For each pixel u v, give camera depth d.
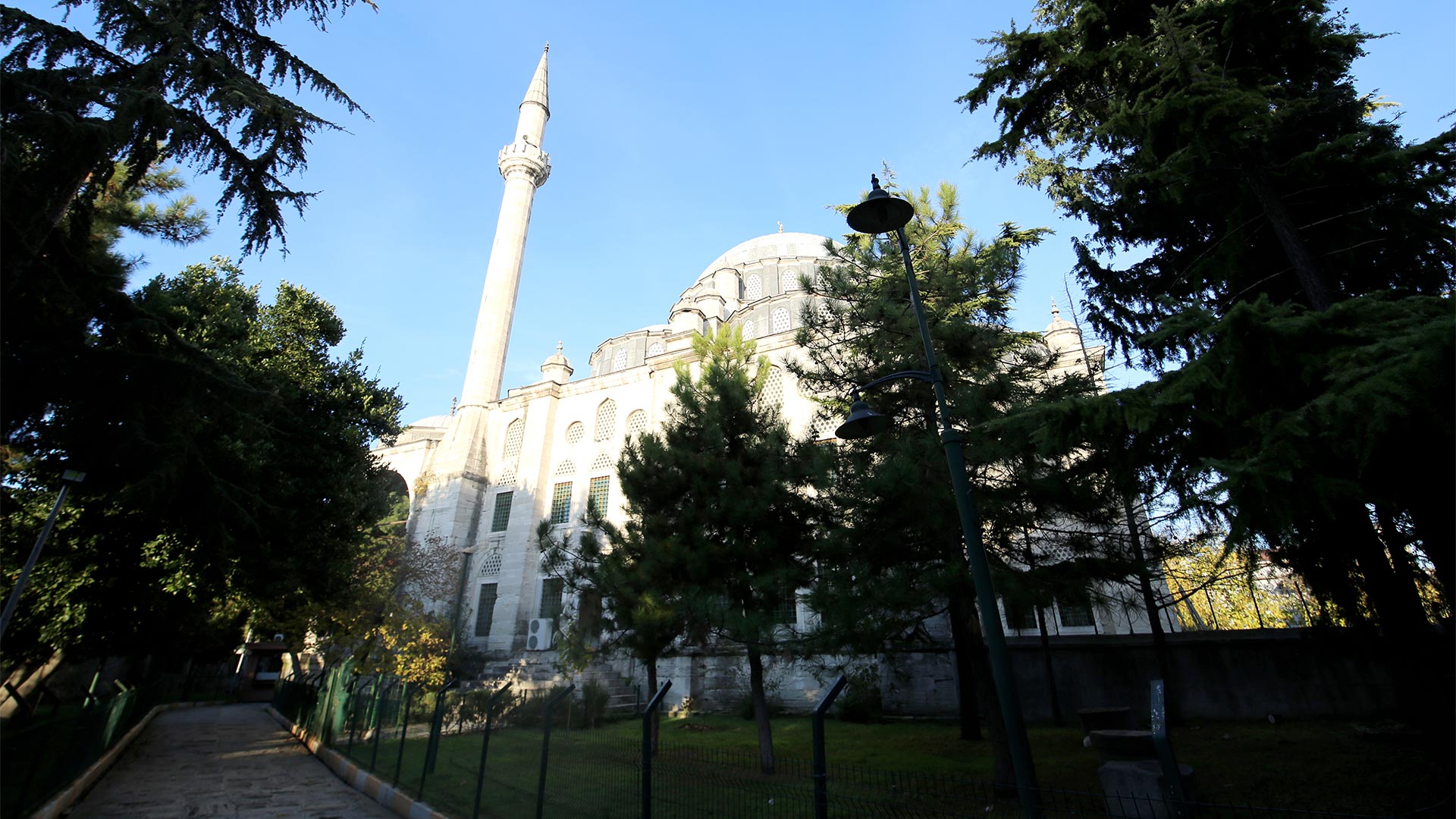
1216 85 7.18
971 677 15.08
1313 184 7.79
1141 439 6.46
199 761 14.98
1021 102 9.67
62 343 10.30
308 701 19.16
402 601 26.81
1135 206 9.48
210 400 11.59
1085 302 10.89
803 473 11.39
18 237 8.86
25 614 15.60
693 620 11.69
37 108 8.60
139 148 9.91
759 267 45.28
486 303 44.81
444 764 10.56
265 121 10.67
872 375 11.66
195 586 16.03
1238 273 8.36
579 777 7.12
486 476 39.81
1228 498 5.23
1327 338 5.35
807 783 6.61
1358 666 13.93
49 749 9.10
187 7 10.98
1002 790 8.81
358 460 21.19
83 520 14.91
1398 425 4.82
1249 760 10.30
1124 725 11.97
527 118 51.28
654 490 12.95
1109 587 14.53
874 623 9.30
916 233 14.38
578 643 14.02
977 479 9.74
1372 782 8.20
